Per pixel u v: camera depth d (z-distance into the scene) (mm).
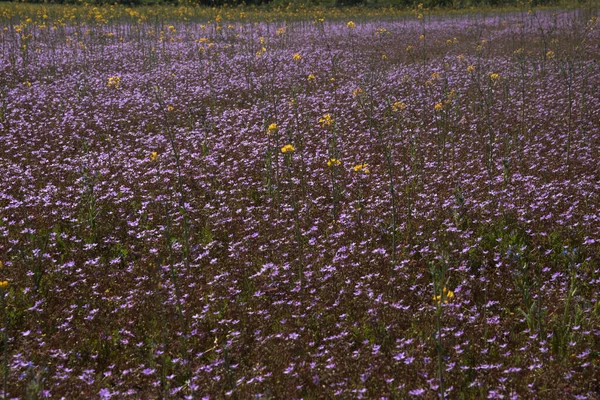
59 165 9555
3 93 13336
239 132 11547
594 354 4941
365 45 23078
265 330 5500
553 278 5883
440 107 10938
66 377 4715
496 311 5695
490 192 7840
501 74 15961
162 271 6359
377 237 7160
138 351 5184
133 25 28250
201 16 34156
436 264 6406
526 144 10242
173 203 8219
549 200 7770
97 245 7211
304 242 7188
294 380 4707
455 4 41188
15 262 6531
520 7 38750
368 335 5363
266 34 26203
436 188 8531
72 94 14391
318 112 12883
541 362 4805
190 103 13875
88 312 5770
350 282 6121
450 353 4988
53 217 7789
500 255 6602
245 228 7543
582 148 9633
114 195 8406
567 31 24672
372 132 11438
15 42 20953
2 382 4613
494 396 4402
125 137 11461
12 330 5363
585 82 14398
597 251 6570
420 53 20938
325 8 39406
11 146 10484
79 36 23203
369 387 4656
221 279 6324
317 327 5520
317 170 9320
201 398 4504
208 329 5566
